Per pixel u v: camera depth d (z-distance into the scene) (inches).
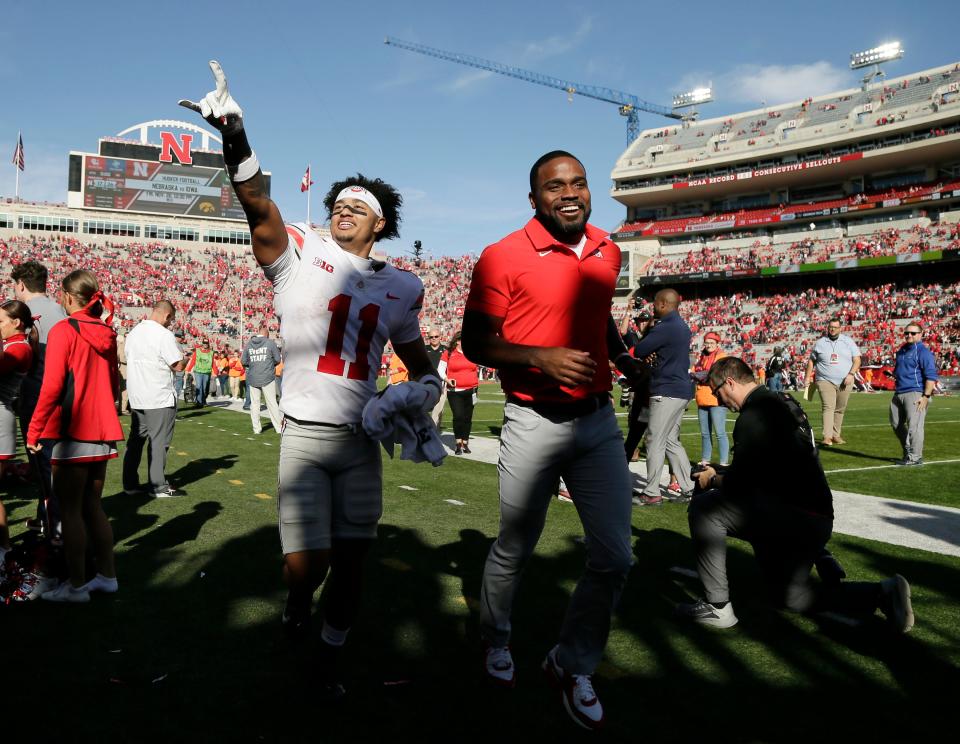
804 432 143.4
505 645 117.6
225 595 156.5
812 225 2229.3
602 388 114.4
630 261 2343.8
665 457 274.4
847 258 1910.7
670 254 2431.1
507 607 117.0
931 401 946.7
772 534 142.9
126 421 491.5
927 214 2026.3
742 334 1872.5
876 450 425.7
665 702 113.1
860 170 2164.1
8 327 179.0
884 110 2119.8
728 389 150.2
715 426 322.7
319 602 155.4
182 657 124.7
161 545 195.3
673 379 254.2
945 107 1959.9
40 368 197.2
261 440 433.7
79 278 150.1
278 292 109.9
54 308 202.5
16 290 201.5
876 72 2295.8
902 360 365.4
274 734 100.3
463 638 136.8
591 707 103.5
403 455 112.0
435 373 121.0
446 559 186.7
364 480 111.7
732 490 143.6
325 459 109.1
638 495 274.2
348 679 118.6
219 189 2477.9
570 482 113.8
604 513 110.3
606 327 116.0
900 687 118.7
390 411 108.0
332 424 108.7
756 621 148.6
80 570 150.3
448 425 557.6
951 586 169.2
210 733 100.0
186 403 754.2
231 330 2006.6
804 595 147.1
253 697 111.0
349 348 109.6
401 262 2596.0
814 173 2210.9
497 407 764.6
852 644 136.6
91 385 149.7
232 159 96.0
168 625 139.2
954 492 287.1
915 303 1745.8
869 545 204.2
